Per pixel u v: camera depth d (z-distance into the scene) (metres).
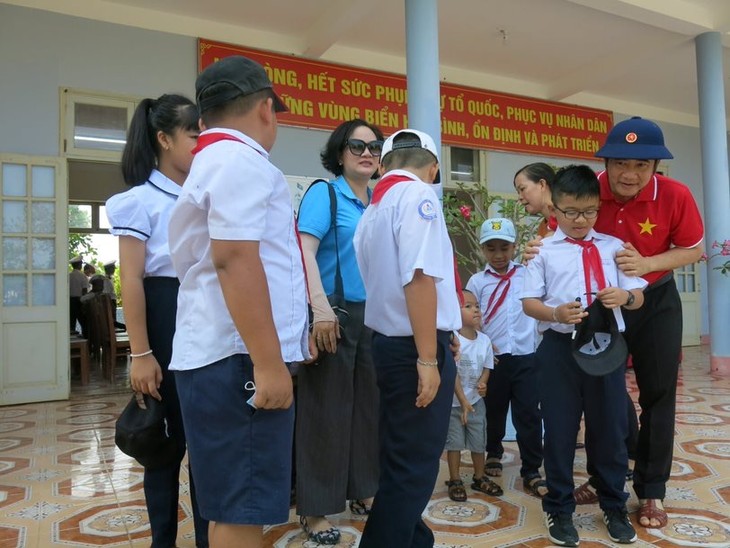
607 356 2.05
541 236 2.85
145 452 1.80
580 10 5.64
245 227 1.17
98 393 5.54
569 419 2.16
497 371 2.91
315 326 2.11
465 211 3.95
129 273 1.81
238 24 5.72
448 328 1.64
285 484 1.28
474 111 7.15
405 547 1.58
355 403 2.36
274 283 1.30
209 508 1.27
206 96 1.32
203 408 1.26
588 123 8.05
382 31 6.00
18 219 5.03
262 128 1.34
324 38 5.62
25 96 4.98
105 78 5.22
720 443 3.39
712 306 6.36
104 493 2.73
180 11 5.43
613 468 2.15
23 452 3.46
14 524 2.36
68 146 5.12
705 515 2.33
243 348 1.25
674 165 8.91
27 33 4.98
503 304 2.90
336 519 2.42
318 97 6.14
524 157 7.55
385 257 1.63
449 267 1.69
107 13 5.23
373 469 2.41
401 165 1.75
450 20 5.78
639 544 2.09
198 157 1.28
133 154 1.95
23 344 5.03
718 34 6.12
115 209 1.82
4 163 4.91
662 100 8.46
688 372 6.38
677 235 2.24
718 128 6.22
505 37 6.19
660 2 5.56
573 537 2.09
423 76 4.40
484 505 2.52
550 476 2.17
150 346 1.86
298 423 2.25
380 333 1.68
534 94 7.66
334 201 2.28
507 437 3.65
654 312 2.27
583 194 2.12
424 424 1.60
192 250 1.32
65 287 5.19
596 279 2.13
